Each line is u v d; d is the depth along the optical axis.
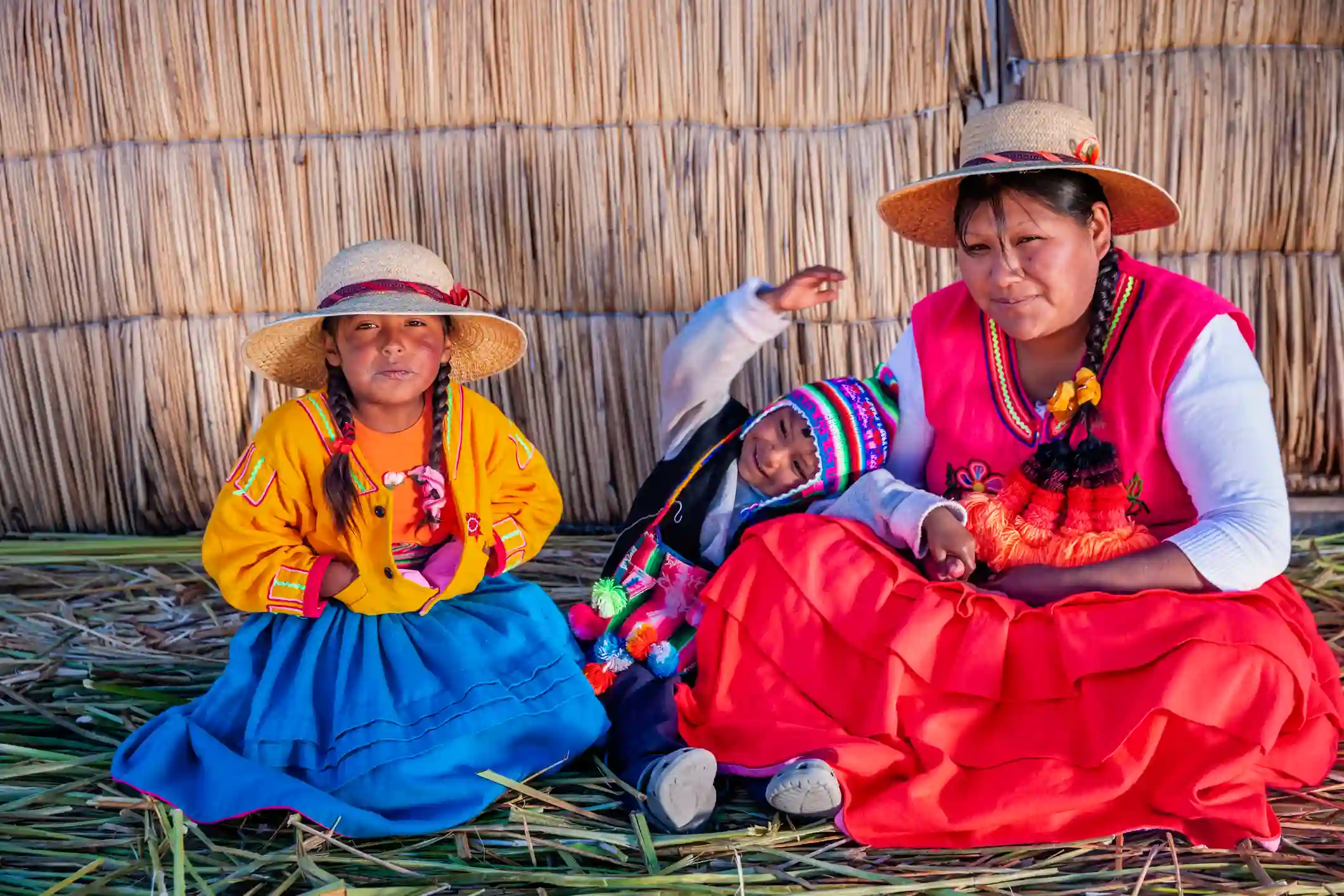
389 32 3.20
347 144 3.27
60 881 2.00
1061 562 2.16
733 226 3.29
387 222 3.31
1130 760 1.98
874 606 2.16
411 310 2.07
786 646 2.23
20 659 2.76
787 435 2.42
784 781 2.01
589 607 2.54
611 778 2.28
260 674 2.26
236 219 3.32
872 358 3.33
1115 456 2.16
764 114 3.23
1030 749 2.03
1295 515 3.28
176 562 3.34
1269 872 1.95
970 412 2.32
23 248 3.38
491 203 3.29
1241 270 3.18
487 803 2.16
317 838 2.07
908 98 3.19
